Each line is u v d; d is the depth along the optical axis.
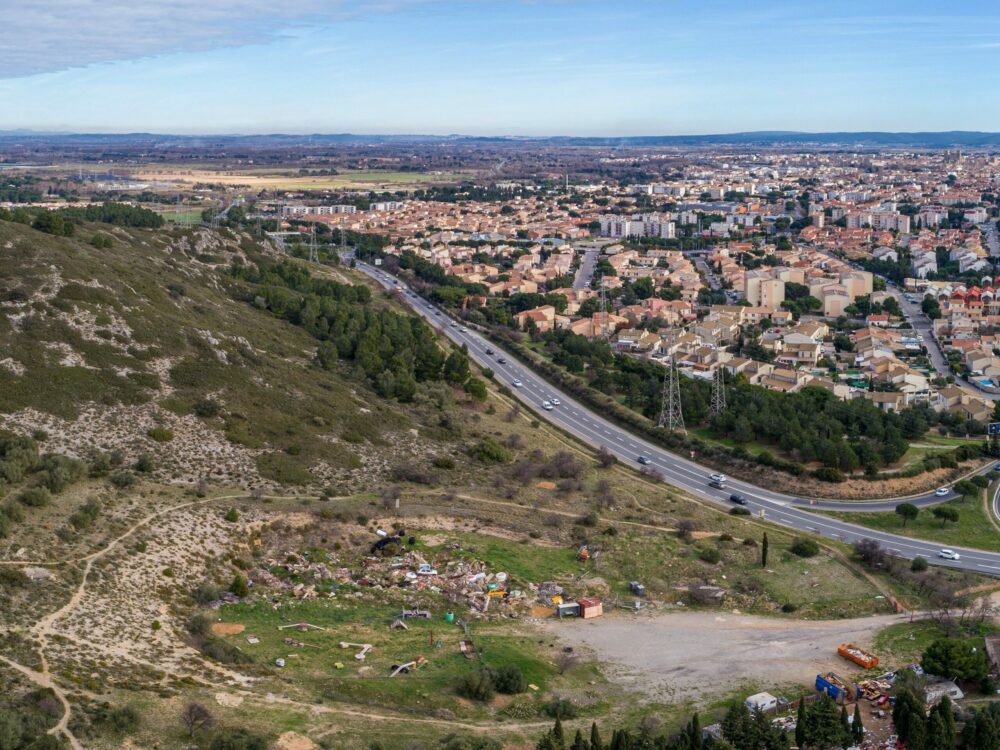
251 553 149.88
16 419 164.50
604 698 121.69
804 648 138.12
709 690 124.94
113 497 150.25
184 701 106.12
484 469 196.00
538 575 155.62
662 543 171.75
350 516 163.38
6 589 119.06
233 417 186.00
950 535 188.50
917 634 143.88
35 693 99.50
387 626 134.88
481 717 114.56
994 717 112.69
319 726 106.38
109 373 184.38
